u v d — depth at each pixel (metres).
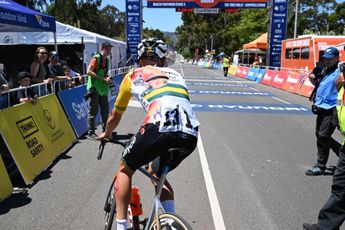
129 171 2.83
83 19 53.25
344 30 58.16
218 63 49.66
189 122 2.72
